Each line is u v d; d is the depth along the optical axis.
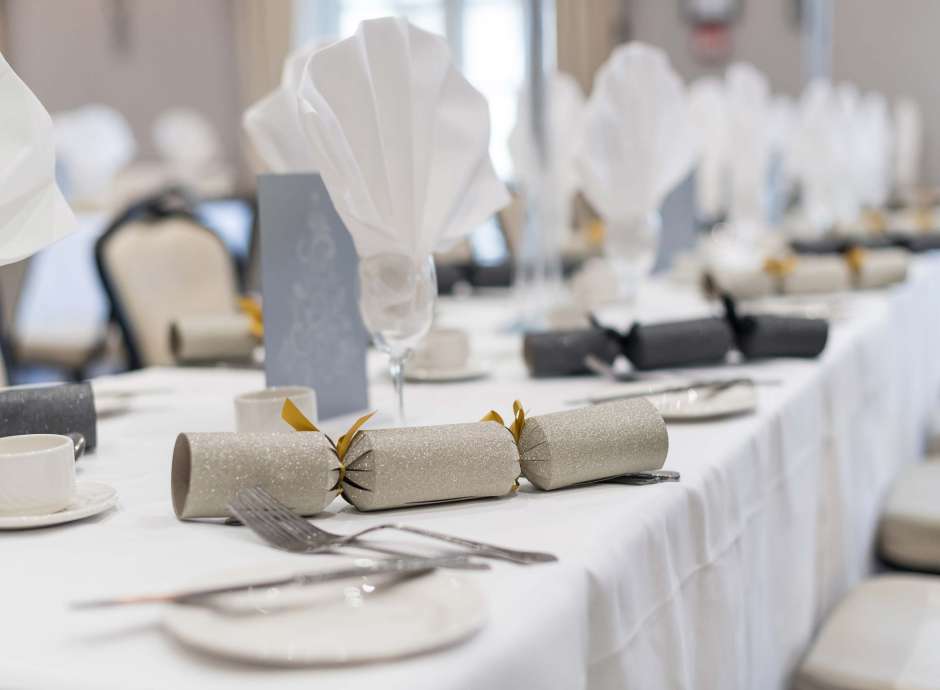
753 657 1.14
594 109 2.15
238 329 1.74
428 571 0.65
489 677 0.57
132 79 8.95
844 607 1.40
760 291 2.33
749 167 3.63
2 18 9.05
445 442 0.86
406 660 0.56
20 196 0.98
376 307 1.12
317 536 0.74
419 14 8.49
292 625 0.59
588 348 1.51
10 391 1.07
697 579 0.96
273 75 8.50
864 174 4.64
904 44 7.27
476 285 2.82
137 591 0.69
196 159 7.74
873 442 1.92
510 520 0.83
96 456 1.11
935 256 3.17
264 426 1.08
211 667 0.56
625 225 2.22
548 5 2.05
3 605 0.67
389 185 1.08
